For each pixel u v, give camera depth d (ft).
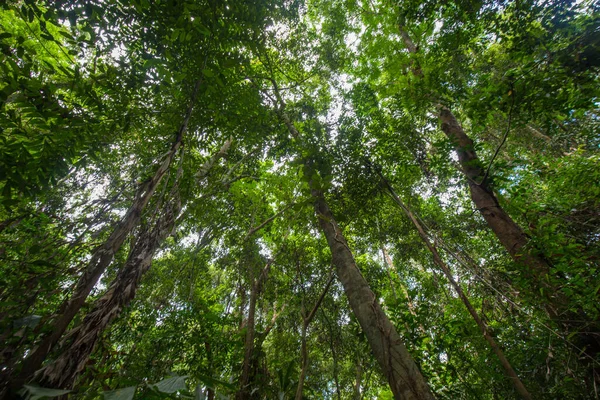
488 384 12.41
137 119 10.55
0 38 6.67
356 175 16.20
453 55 16.88
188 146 12.23
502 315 16.51
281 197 20.58
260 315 26.03
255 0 9.46
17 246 7.22
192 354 18.10
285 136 16.46
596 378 9.57
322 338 22.18
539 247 11.62
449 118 20.53
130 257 7.65
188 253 23.93
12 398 4.09
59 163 7.93
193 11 7.88
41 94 6.91
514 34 12.37
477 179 15.83
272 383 16.10
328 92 25.03
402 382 8.13
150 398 5.03
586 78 9.68
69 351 5.07
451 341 13.73
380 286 24.20
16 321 5.16
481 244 21.90
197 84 9.32
